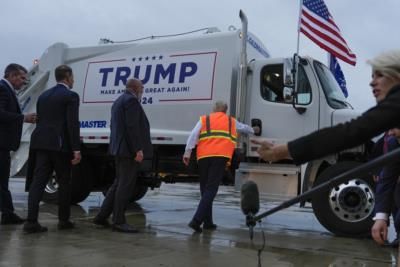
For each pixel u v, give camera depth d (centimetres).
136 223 729
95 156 929
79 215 798
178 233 644
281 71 766
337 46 902
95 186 938
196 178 866
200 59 816
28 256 476
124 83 884
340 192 664
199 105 805
